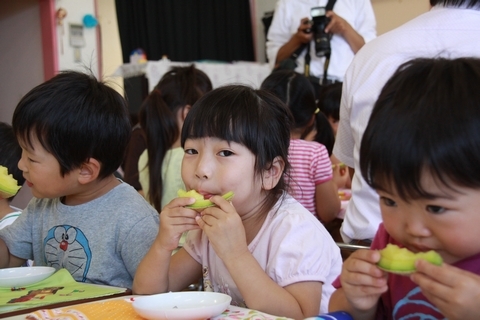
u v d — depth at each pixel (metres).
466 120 0.74
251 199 1.32
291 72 2.74
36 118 1.49
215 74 5.00
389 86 0.84
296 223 1.29
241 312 1.03
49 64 4.28
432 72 0.80
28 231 1.74
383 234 1.08
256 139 1.27
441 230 0.77
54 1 4.25
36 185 1.56
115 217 1.60
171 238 1.26
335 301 1.01
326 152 2.56
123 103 1.66
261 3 7.03
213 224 1.18
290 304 1.16
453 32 1.71
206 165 1.26
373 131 0.80
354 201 1.86
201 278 1.67
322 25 3.81
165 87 2.62
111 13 6.10
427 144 0.74
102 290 1.31
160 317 0.96
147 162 2.66
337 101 3.29
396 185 0.77
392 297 0.99
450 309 0.72
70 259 1.61
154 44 6.27
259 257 1.31
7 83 4.59
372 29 4.29
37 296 1.24
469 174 0.73
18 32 4.45
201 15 6.66
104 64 6.06
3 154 2.05
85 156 1.54
